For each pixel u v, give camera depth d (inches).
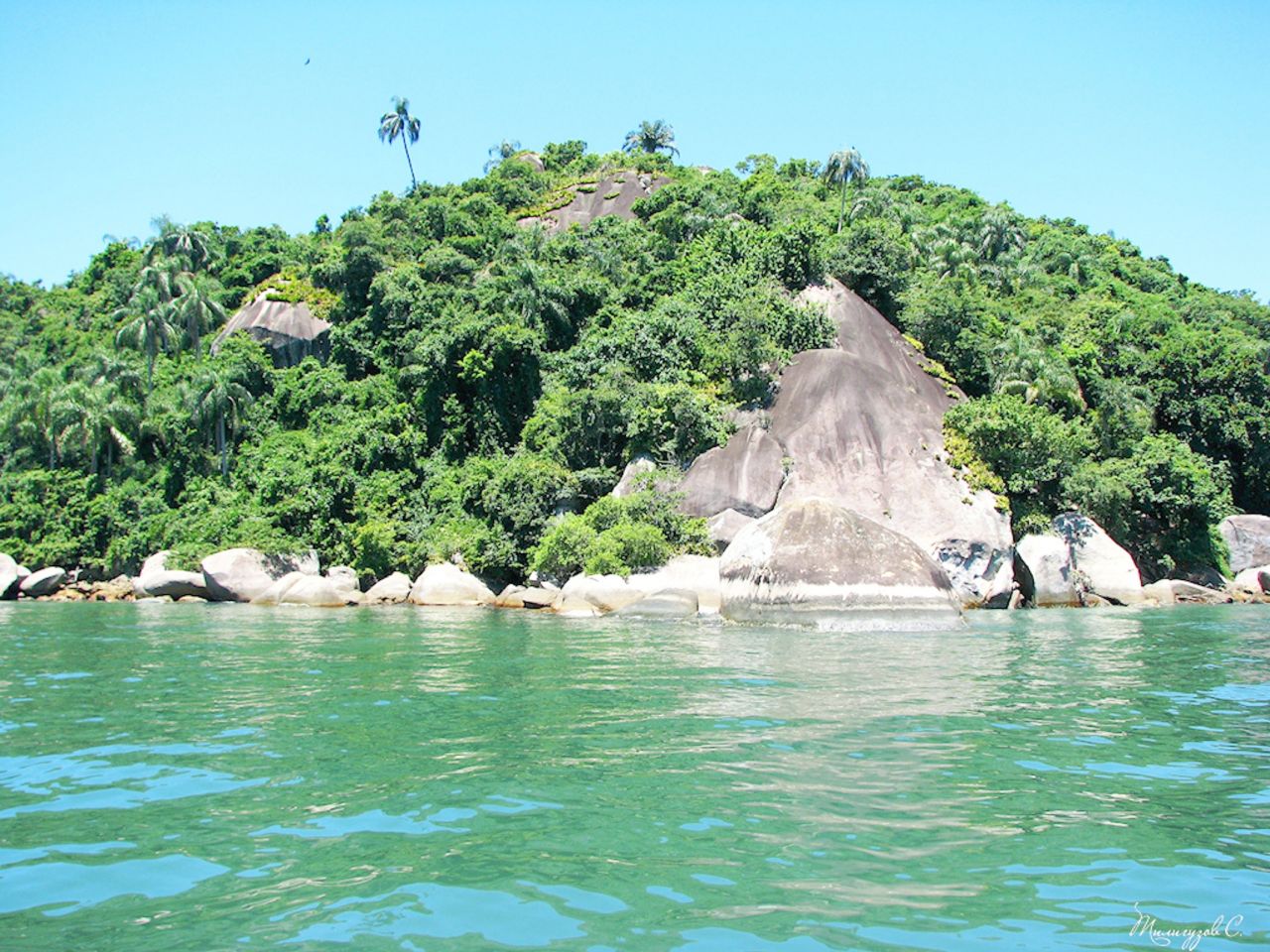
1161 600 1353.3
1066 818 257.3
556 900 200.7
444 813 259.6
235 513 1665.8
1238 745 348.5
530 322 1845.5
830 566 842.2
